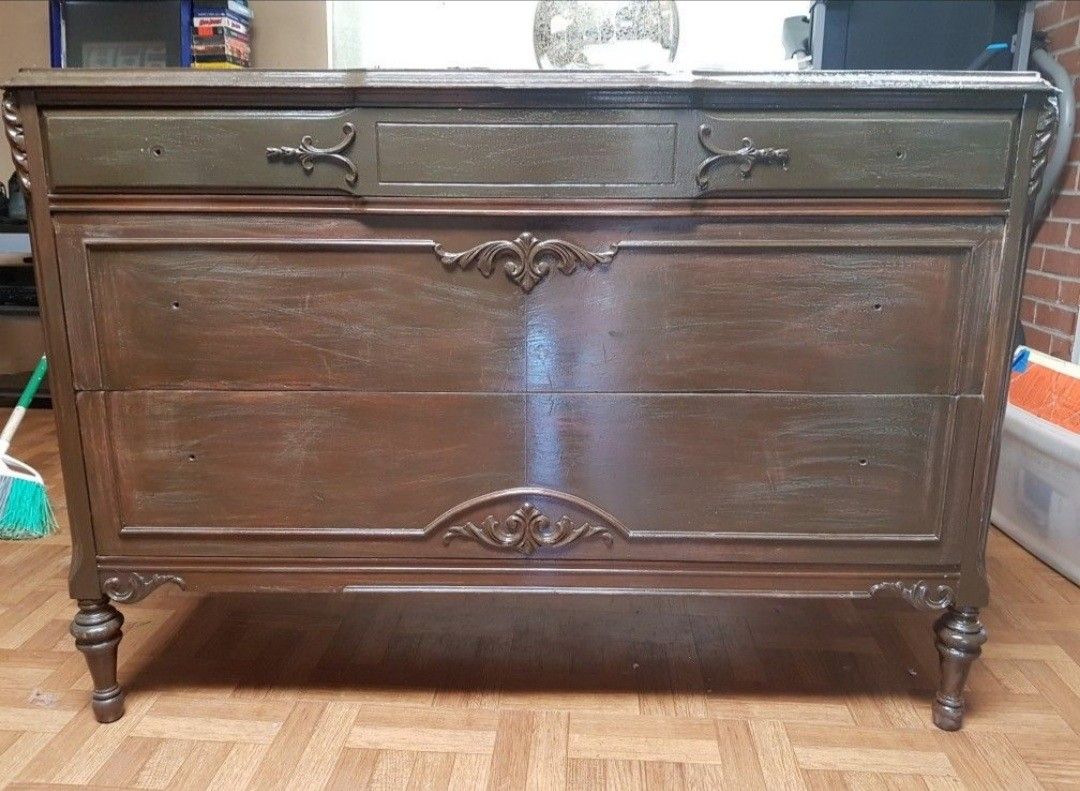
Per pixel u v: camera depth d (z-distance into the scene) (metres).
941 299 1.14
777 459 1.20
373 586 1.25
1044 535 1.83
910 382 1.17
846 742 1.25
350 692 1.37
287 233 1.13
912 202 1.11
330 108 1.08
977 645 1.24
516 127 1.08
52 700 1.33
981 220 1.12
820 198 1.11
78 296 1.14
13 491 1.84
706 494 1.21
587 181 1.10
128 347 1.16
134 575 1.25
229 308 1.15
